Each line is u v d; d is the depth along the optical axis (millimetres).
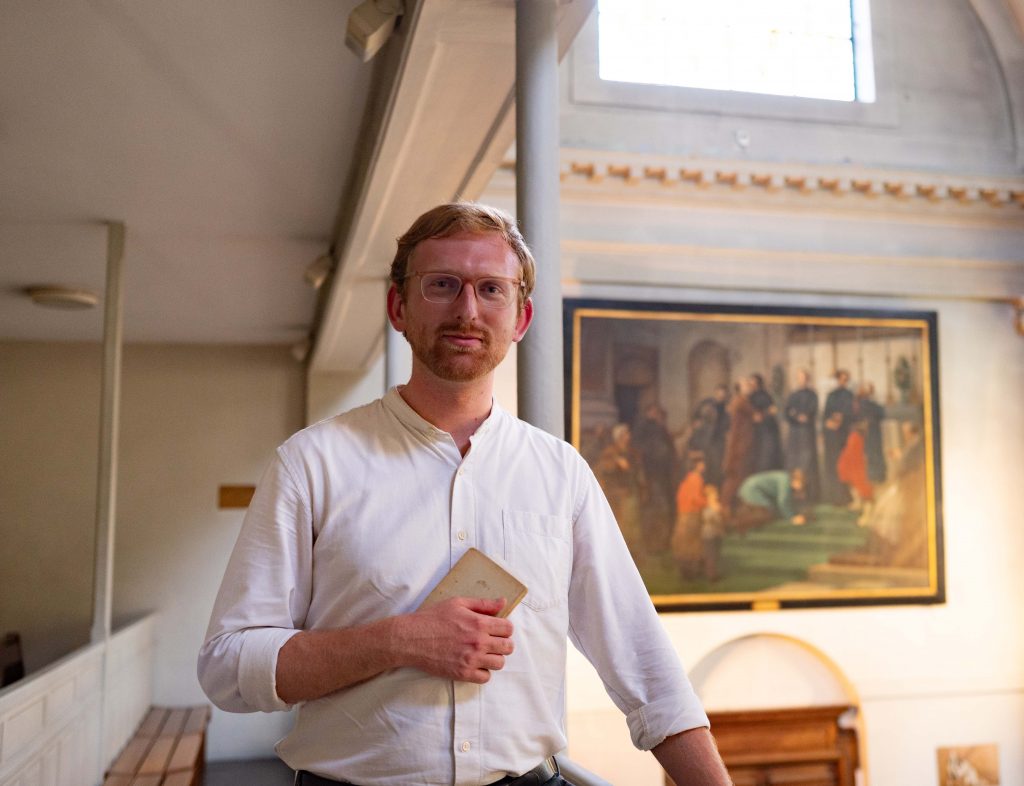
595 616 1968
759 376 13758
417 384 1892
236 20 4266
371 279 7508
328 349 11219
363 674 1663
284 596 1764
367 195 5480
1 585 12383
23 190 6477
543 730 1804
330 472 1798
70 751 6352
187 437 13078
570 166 13172
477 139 4688
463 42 3721
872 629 13664
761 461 13648
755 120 14227
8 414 12617
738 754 13430
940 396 14320
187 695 12570
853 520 13773
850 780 13539
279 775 11422
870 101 14688
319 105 5125
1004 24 15133
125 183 6336
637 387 13406
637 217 13570
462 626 1665
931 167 14609
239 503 13062
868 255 14125
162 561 12797
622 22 14344
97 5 4172
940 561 13906
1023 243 14586
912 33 15047
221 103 5098
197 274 8836
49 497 12594
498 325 1848
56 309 10367
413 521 1789
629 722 1976
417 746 1688
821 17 15039
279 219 7105
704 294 13789
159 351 13164
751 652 13688
